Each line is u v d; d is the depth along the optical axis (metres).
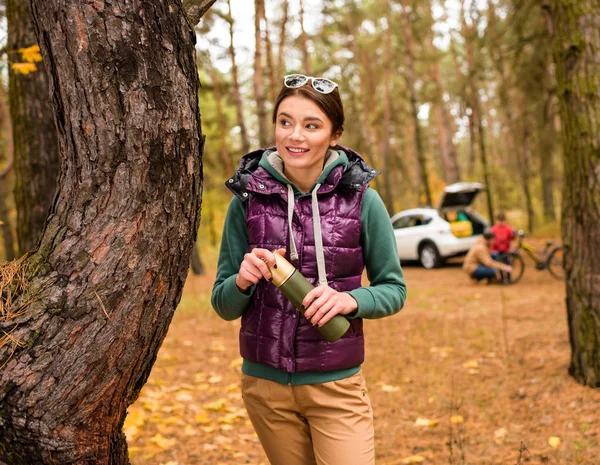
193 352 5.94
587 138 3.84
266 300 1.73
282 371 1.73
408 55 18.97
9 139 5.36
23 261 1.46
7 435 1.39
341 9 21.02
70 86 1.36
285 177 1.71
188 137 1.43
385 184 22.64
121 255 1.38
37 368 1.36
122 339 1.41
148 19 1.35
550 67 10.16
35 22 1.38
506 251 10.50
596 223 3.87
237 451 3.53
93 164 1.37
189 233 1.49
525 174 19.14
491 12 13.37
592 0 3.83
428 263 13.21
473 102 17.48
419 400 4.38
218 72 16.61
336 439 1.72
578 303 4.02
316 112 1.63
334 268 1.69
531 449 3.34
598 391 3.85
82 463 1.46
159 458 3.40
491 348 5.66
